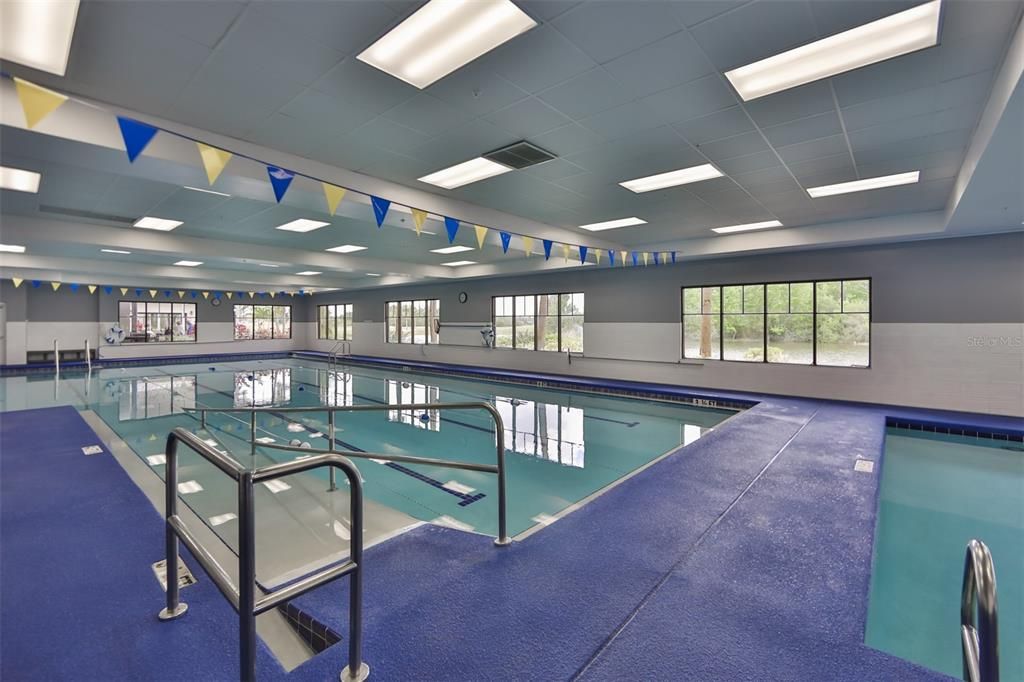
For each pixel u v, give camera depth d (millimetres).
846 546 2473
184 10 2408
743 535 2607
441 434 6438
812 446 4660
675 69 2986
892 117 3598
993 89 3113
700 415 7621
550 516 3738
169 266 12391
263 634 1910
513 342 12602
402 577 2119
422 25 2562
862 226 6812
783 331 14219
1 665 1557
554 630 1733
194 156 3795
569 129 3852
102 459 4305
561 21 2529
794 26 2566
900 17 2494
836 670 1538
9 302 13719
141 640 1700
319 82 3123
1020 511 3777
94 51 2736
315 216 7043
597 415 7699
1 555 2393
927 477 4566
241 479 1216
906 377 6988
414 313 15648
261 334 19594
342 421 7199
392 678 1474
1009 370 6277
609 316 10555
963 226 5973
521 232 6891
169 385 11148
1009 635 2277
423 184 5301
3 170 4789
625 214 6703
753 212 6531
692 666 1551
